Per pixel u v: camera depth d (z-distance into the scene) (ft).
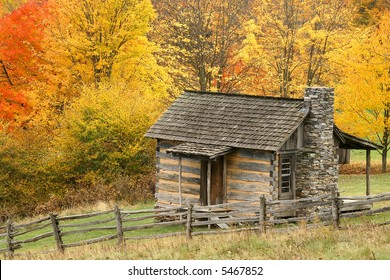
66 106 127.54
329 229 69.72
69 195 116.06
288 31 137.90
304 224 73.77
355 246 59.88
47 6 137.49
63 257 68.03
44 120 128.57
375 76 131.95
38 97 130.82
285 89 138.82
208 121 98.43
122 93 129.90
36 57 135.74
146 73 139.64
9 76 138.72
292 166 94.38
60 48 131.34
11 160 117.91
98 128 123.34
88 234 90.79
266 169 90.79
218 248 64.08
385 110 136.26
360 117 135.23
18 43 134.92
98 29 133.49
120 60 135.13
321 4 139.03
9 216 111.55
